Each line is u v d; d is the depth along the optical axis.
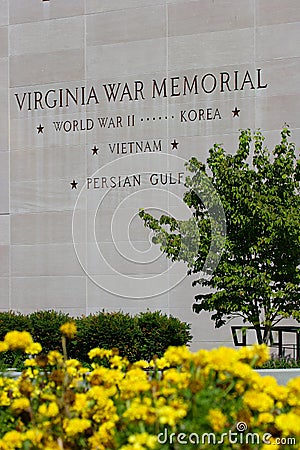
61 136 21.22
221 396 5.93
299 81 19.14
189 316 19.44
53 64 21.44
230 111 19.64
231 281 16.45
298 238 15.72
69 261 20.84
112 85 20.78
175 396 5.94
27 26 21.77
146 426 5.71
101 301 20.41
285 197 16.08
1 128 21.80
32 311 21.14
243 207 16.16
